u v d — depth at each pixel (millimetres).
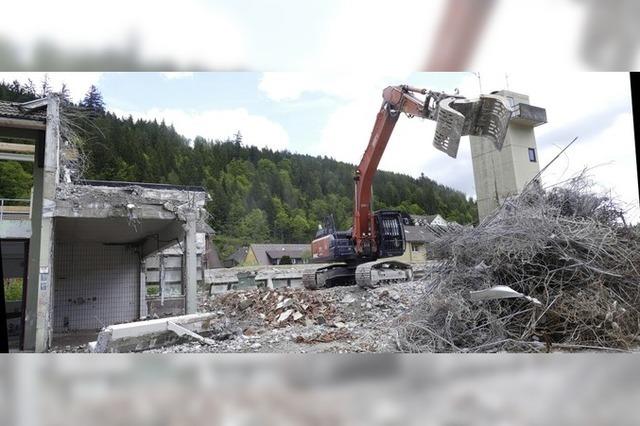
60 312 14195
